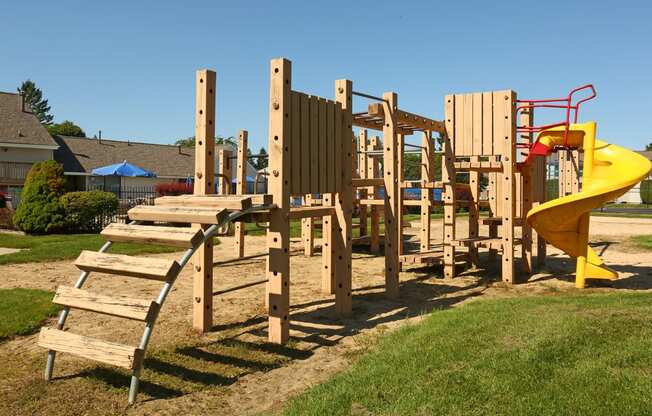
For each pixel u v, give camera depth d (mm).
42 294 7184
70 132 77125
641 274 9438
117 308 3861
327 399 3523
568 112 8328
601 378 3533
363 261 11453
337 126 6250
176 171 43000
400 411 3264
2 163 31234
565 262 11141
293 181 5371
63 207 17578
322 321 6207
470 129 8984
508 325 4895
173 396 3898
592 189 7859
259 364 4605
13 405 3693
